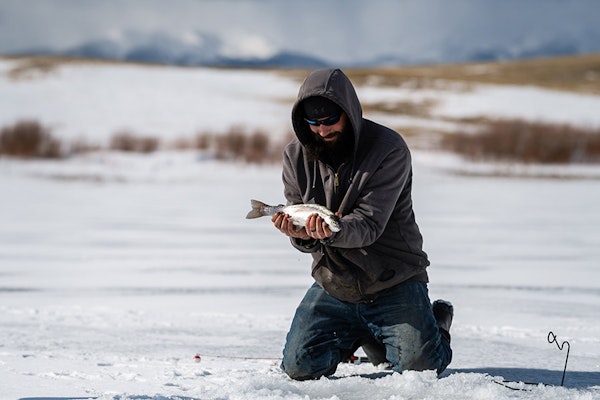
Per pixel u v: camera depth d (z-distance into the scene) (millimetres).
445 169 41688
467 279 11203
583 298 9641
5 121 52719
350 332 5727
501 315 8430
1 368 5699
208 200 26703
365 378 5414
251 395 4820
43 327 7566
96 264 12648
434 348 5430
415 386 5035
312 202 5516
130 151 43125
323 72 5238
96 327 7605
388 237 5504
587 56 122500
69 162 39875
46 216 20984
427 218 21141
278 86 78125
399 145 5359
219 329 7555
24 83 69875
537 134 48969
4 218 20312
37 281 10859
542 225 19422
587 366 6105
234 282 10820
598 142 48656
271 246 15242
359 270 5410
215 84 77688
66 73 77125
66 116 55969
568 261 13281
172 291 10016
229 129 51062
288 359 5504
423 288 5582
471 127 58531
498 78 91438
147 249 14672
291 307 8883
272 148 44438
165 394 4914
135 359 6145
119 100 63844
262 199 27312
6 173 35844
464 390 4969
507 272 11938
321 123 5238
